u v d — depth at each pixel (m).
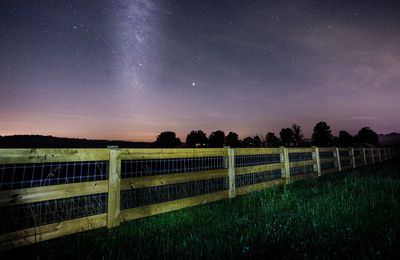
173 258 2.43
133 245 2.82
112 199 3.47
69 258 2.54
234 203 4.83
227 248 2.55
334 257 2.22
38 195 2.86
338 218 3.29
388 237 2.46
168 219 3.79
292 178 7.34
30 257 2.57
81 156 3.25
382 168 10.40
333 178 7.82
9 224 2.74
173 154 4.30
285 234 2.86
